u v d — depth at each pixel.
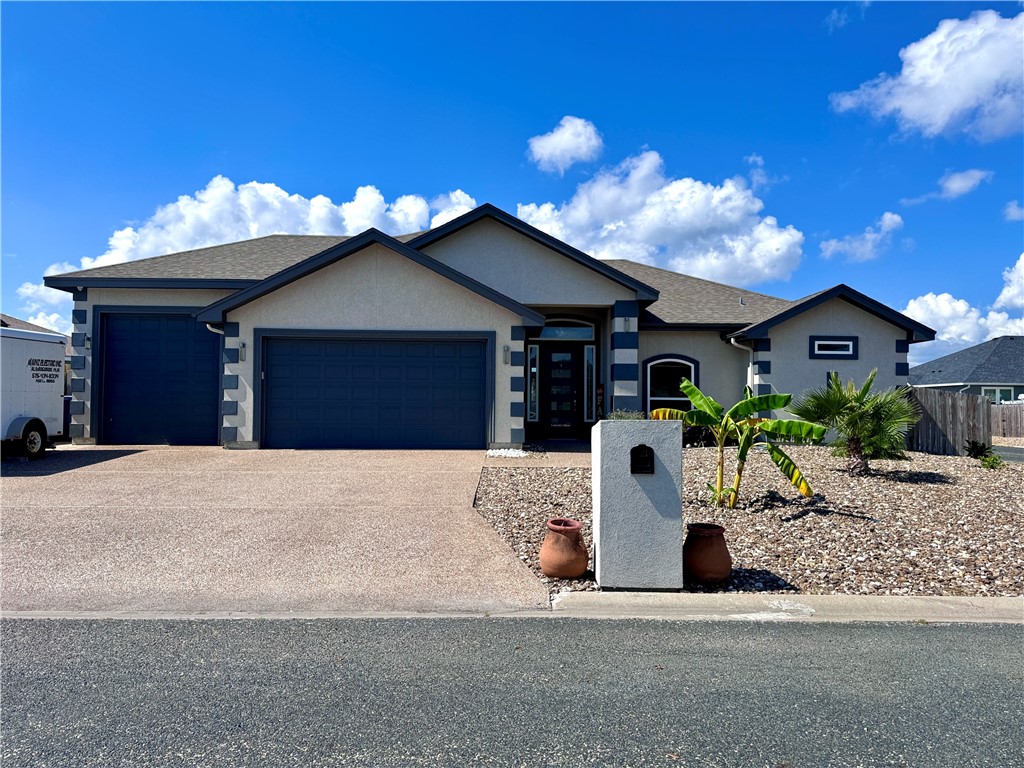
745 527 7.00
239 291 13.29
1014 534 6.61
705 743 3.04
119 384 13.99
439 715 3.27
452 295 12.89
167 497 8.23
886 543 6.37
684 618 4.73
